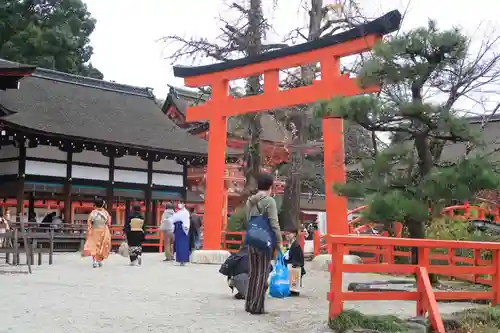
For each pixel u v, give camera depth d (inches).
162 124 1244.5
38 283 432.8
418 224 417.4
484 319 281.0
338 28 837.8
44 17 2176.4
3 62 984.3
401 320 256.1
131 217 668.1
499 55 413.4
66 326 261.3
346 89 572.1
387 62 367.6
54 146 1020.5
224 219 1046.4
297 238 450.3
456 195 328.2
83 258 779.4
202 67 714.2
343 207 575.8
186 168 1199.6
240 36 928.9
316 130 1081.4
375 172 386.0
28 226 908.6
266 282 311.9
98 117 1141.1
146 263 705.6
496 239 549.0
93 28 2322.8
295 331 261.9
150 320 282.4
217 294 393.1
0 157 1021.8
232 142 1253.7
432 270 277.9
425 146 395.5
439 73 404.8
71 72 2108.8
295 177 906.7
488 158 342.3
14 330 248.4
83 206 1363.2
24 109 1032.2
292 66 629.6
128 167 1119.0
